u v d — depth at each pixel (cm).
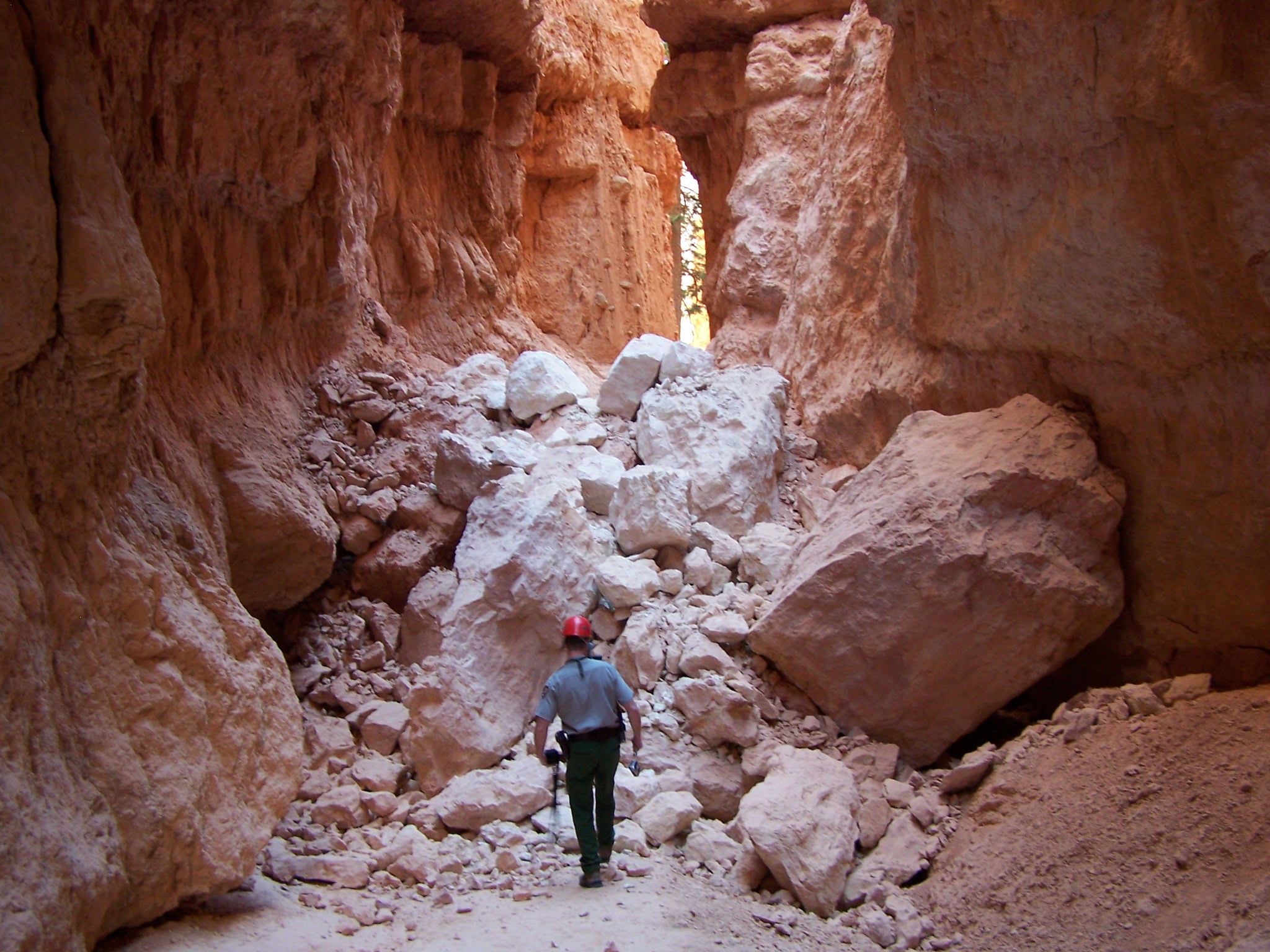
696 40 1163
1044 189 628
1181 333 594
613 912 516
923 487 665
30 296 431
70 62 472
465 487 836
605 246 1634
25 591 425
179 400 707
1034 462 654
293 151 756
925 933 521
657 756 648
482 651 695
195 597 545
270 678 565
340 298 882
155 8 622
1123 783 534
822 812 577
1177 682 589
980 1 585
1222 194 528
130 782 454
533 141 1547
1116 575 650
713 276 1204
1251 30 480
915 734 657
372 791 641
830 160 986
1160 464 641
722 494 846
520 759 665
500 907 529
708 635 710
